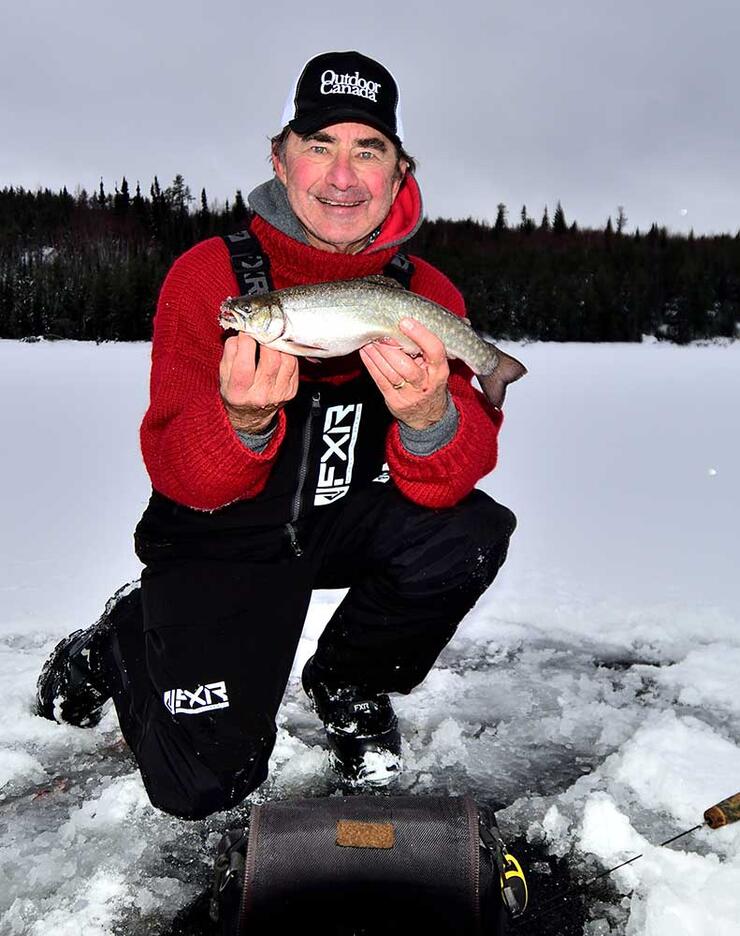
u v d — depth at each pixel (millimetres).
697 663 3582
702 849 2451
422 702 3336
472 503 2740
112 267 52250
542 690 3428
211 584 2486
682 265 59906
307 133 2438
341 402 2611
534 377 22984
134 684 2584
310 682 2912
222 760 2373
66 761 2895
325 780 2832
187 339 2471
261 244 2578
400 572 2645
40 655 3557
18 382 18172
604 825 2480
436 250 67562
